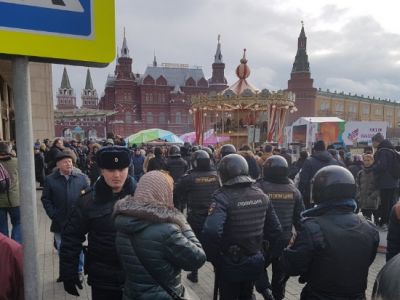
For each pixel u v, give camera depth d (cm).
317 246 206
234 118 1841
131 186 267
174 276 200
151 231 192
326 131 2089
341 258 204
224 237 297
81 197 264
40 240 659
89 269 260
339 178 213
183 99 8331
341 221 211
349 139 2141
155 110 8212
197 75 8712
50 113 2206
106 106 8488
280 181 384
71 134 6606
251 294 324
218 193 305
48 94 2195
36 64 2125
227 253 298
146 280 194
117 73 8038
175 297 198
